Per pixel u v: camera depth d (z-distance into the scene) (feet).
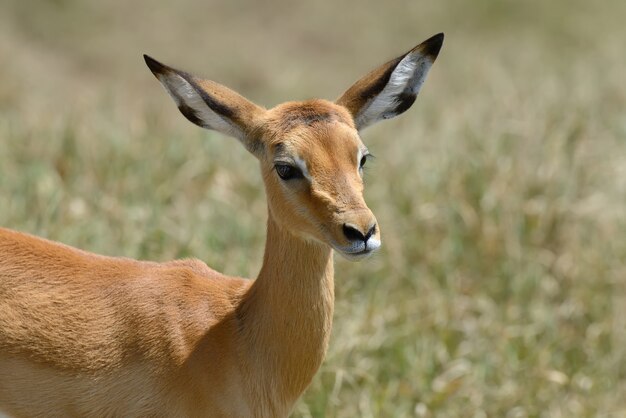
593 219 65.62
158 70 40.11
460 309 58.70
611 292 61.77
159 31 115.55
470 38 120.67
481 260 62.49
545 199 65.00
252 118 40.45
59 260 40.60
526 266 62.18
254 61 111.96
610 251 63.72
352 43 120.67
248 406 40.19
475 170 66.39
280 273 39.86
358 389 51.83
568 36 120.57
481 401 53.67
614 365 57.47
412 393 52.85
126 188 63.16
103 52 108.58
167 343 39.58
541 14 124.88
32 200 60.29
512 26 123.85
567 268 62.08
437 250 62.69
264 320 40.27
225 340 40.11
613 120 78.48
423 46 41.55
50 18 111.34
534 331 57.82
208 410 39.68
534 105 78.69
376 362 53.78
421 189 66.59
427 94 94.89
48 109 79.25
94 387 39.68
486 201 64.44
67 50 108.37
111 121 73.10
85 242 56.90
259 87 108.58
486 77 97.35
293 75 107.96
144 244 57.00
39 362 39.50
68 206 59.41
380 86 41.37
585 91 86.63
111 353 39.60
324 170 38.29
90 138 68.59
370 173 69.00
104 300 40.06
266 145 39.91
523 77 95.50
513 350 55.88
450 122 79.00
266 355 40.27
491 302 59.52
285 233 39.63
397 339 54.85
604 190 67.92
